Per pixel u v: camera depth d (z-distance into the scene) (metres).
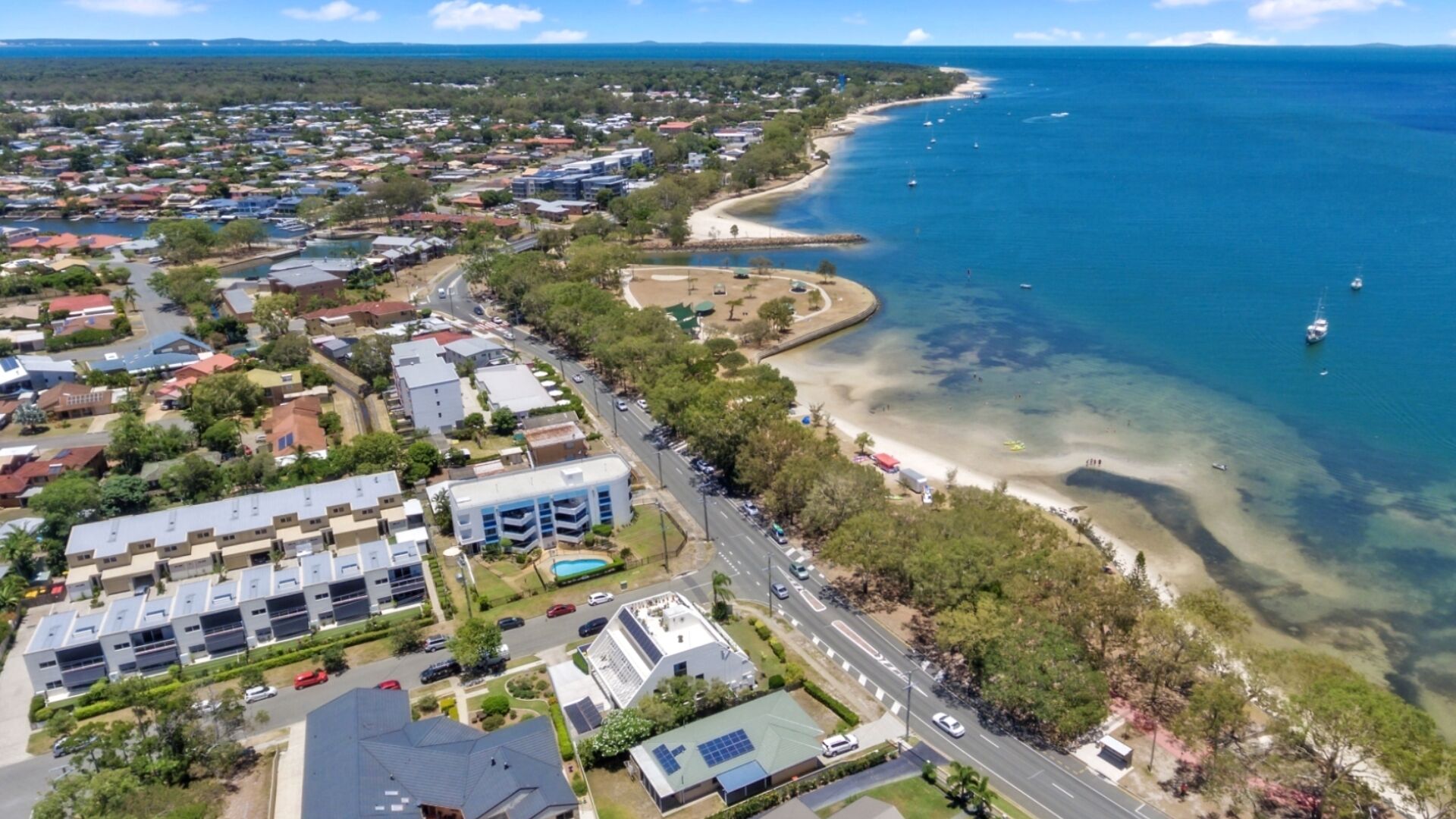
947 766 107.38
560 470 166.12
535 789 99.06
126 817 91.75
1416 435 196.50
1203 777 105.56
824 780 104.81
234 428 191.88
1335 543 158.88
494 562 155.25
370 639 134.00
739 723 110.19
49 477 175.38
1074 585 126.12
